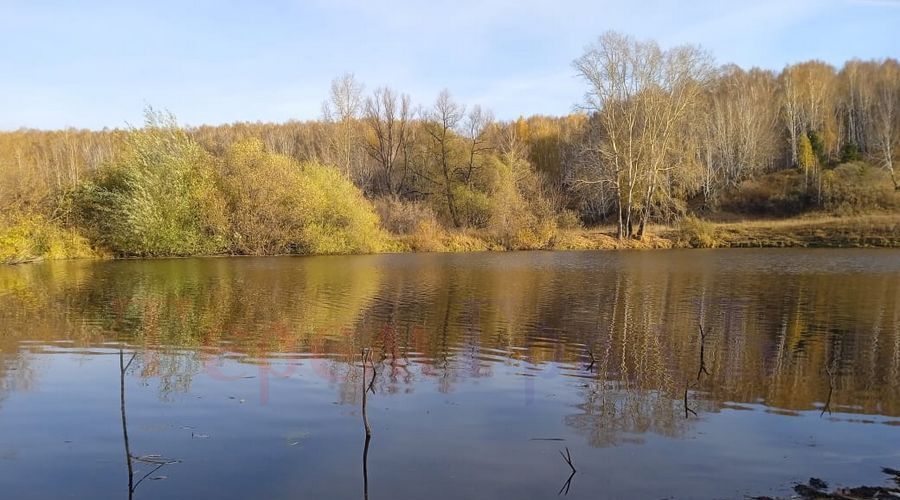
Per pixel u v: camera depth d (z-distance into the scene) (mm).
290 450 6117
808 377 8945
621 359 9945
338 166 56344
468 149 53875
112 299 16391
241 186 35250
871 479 5531
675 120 43875
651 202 46438
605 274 23641
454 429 6715
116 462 5840
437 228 43469
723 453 6102
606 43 43250
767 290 18516
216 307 14992
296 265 28312
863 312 14484
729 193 62562
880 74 80750
